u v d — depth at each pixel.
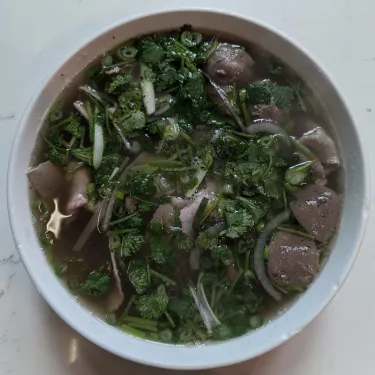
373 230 0.29
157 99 0.28
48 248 0.27
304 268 0.26
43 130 0.27
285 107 0.28
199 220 0.27
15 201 0.26
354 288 0.28
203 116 0.28
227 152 0.28
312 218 0.27
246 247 0.27
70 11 0.30
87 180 0.28
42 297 0.27
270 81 0.29
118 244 0.27
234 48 0.28
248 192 0.27
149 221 0.27
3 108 0.30
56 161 0.27
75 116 0.28
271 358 0.28
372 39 0.31
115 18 0.30
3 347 0.27
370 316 0.28
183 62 0.28
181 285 0.27
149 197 0.27
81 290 0.27
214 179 0.28
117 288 0.27
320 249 0.27
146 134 0.28
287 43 0.27
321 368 0.28
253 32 0.28
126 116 0.28
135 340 0.26
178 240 0.27
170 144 0.28
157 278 0.27
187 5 0.31
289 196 0.27
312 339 0.28
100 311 0.27
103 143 0.28
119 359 0.27
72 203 0.27
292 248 0.27
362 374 0.28
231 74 0.28
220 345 0.26
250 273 0.27
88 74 0.28
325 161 0.27
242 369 0.27
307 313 0.25
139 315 0.27
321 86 0.28
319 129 0.28
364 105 0.30
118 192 0.27
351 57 0.31
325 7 0.31
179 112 0.28
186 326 0.27
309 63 0.27
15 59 0.30
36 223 0.27
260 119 0.28
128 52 0.28
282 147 0.28
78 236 0.27
